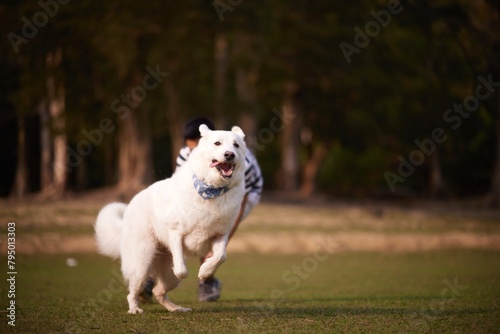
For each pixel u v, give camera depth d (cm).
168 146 4441
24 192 2741
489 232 1816
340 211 2373
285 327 569
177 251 611
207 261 611
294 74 3106
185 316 632
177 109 2734
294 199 3025
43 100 2270
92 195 2564
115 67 2384
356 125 3416
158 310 683
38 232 1532
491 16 2367
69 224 1655
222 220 611
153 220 640
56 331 556
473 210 2548
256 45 2988
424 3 2395
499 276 1062
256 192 798
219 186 602
